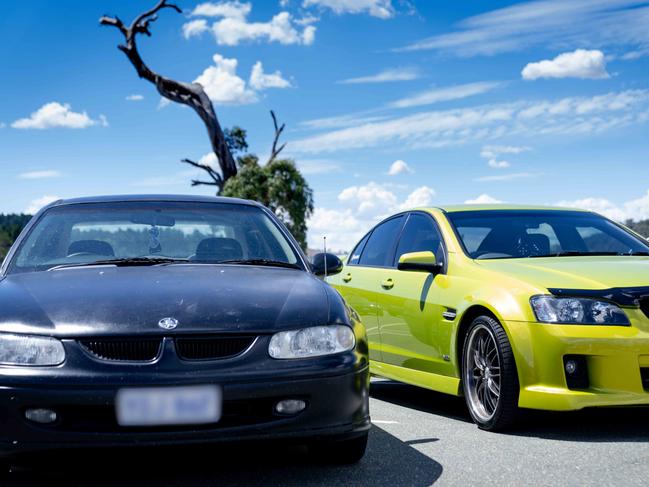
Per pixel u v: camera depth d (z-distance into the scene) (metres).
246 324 3.45
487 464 3.85
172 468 3.82
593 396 4.27
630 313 4.39
